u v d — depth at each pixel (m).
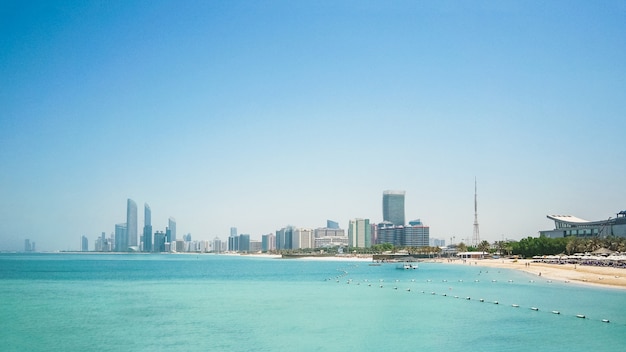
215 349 61.81
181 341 66.38
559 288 128.38
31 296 123.75
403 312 91.38
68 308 99.19
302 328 75.06
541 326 75.25
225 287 152.62
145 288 149.38
